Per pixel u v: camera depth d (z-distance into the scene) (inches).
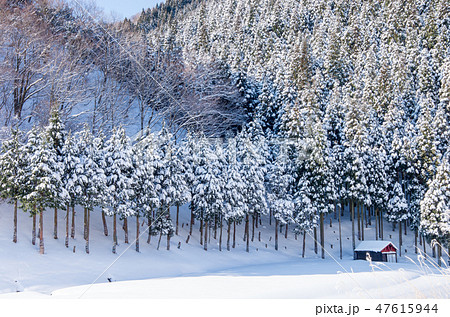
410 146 1824.6
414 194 1775.3
